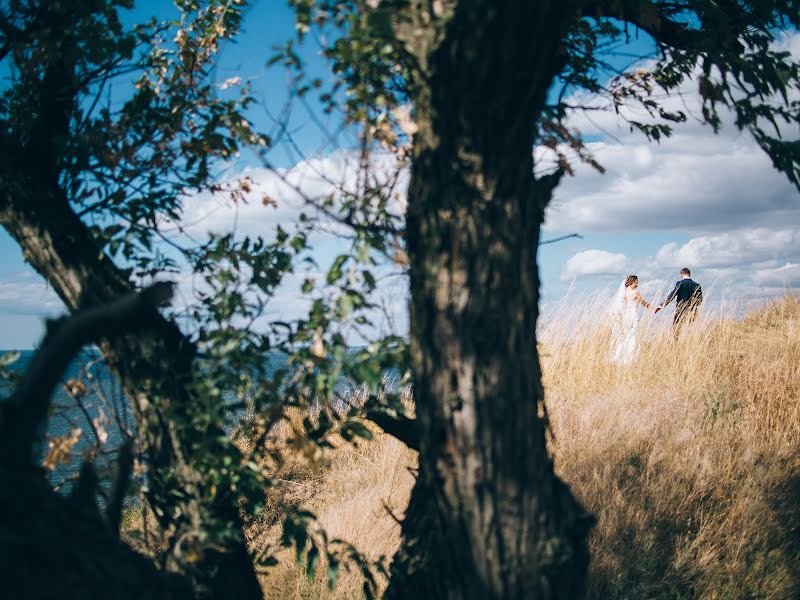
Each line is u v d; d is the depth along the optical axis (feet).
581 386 25.26
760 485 15.70
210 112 9.12
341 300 7.22
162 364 7.88
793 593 12.22
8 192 8.22
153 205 8.81
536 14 5.45
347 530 15.56
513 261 6.30
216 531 7.51
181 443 7.91
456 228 6.25
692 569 12.87
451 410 6.36
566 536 6.60
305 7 6.30
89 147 8.29
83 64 8.95
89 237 8.49
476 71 5.72
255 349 8.00
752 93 7.88
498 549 6.40
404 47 6.11
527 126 6.15
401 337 7.58
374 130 7.36
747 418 19.36
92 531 4.88
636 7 8.64
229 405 7.71
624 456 17.22
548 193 6.57
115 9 8.89
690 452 17.08
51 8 8.60
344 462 22.26
